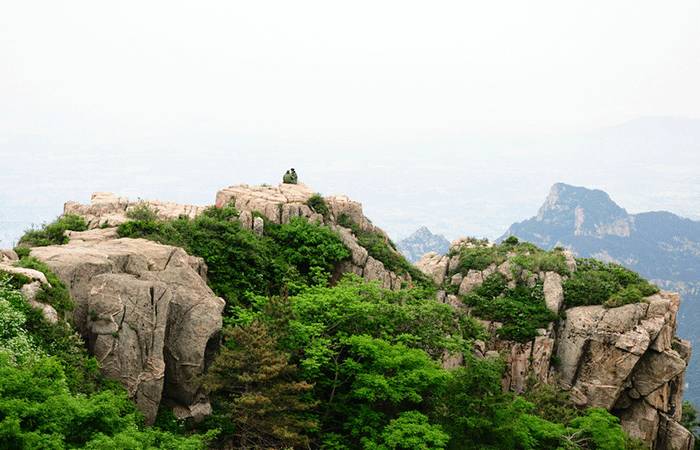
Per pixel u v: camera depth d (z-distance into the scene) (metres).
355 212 54.12
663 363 50.41
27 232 37.56
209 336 29.72
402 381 31.50
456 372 33.28
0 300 23.73
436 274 60.28
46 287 26.36
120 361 27.34
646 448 40.09
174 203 49.31
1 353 20.48
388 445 29.42
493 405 31.55
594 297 53.78
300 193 53.25
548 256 58.28
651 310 51.25
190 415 29.02
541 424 35.88
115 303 27.78
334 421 32.34
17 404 18.48
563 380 51.28
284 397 28.03
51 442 18.03
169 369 29.25
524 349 51.72
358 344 32.12
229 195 51.75
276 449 28.17
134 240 34.72
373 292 38.59
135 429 21.62
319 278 42.75
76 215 41.03
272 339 29.12
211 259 39.66
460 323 49.22
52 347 24.59
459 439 31.47
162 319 28.30
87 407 20.00
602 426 36.88
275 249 45.66
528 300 55.03
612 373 50.09
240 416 28.05
